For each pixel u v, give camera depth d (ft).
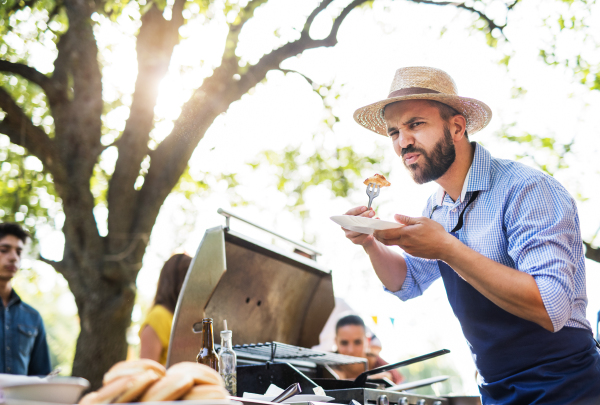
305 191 35.32
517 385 6.08
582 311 6.18
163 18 21.85
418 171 6.76
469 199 6.61
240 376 7.16
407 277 7.91
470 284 6.25
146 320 8.77
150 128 22.20
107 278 20.45
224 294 7.64
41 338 13.75
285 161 36.55
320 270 9.48
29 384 3.01
